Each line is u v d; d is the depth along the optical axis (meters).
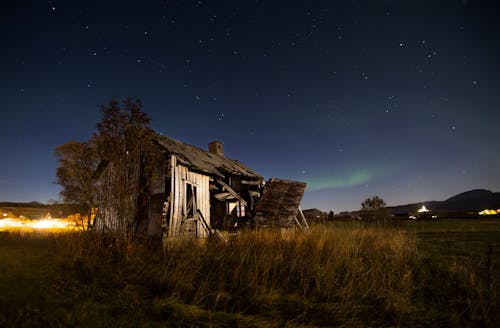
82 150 9.57
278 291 5.77
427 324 4.55
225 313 4.59
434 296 5.74
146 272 6.34
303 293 5.70
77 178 9.56
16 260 7.10
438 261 8.03
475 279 6.06
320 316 4.66
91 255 7.75
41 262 6.97
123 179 9.42
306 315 4.69
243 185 15.20
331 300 5.39
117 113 9.35
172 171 9.91
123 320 4.03
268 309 4.90
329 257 7.38
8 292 4.65
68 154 9.60
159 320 4.18
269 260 7.04
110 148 9.24
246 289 5.62
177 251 8.15
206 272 6.65
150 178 9.98
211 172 11.72
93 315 4.09
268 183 14.73
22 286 5.03
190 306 4.75
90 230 10.23
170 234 9.26
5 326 3.50
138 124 9.48
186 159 10.82
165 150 10.35
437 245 12.36
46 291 4.89
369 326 4.42
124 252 7.85
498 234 15.99
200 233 10.83
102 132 9.33
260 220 11.93
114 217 10.02
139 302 4.77
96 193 9.77
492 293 5.30
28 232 14.02
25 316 3.82
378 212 22.69
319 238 9.84
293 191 14.20
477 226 21.39
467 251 10.50
